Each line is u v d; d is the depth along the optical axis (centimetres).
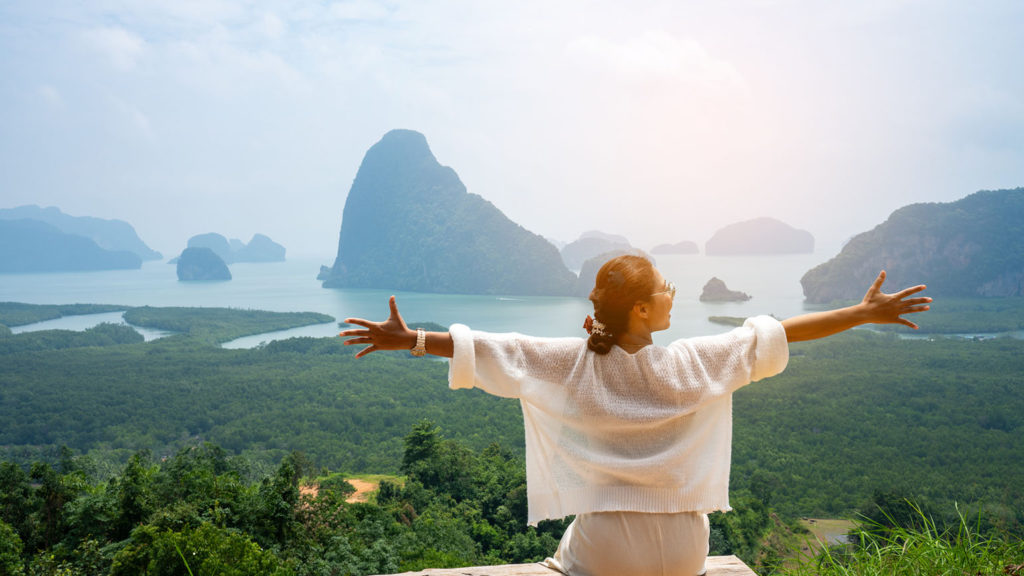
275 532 1509
